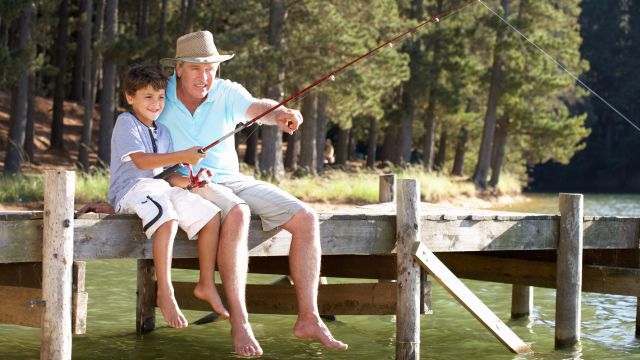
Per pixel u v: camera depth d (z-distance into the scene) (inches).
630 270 303.9
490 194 1396.4
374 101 1154.7
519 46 1370.6
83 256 205.9
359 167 1622.8
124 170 217.2
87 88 1115.3
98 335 311.6
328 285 270.7
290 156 1360.7
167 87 229.8
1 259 195.9
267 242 230.8
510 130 1469.0
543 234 289.3
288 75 1018.7
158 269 205.8
